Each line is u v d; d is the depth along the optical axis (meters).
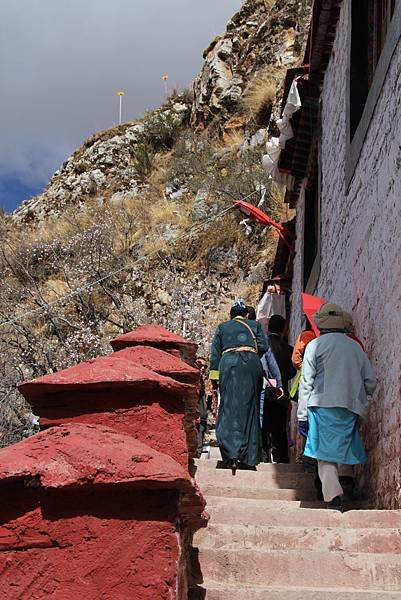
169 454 3.80
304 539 5.65
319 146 12.18
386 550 5.54
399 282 6.32
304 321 13.07
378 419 6.83
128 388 3.80
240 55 36.78
